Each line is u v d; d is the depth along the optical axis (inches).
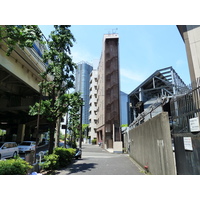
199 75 319.0
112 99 1401.3
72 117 1029.8
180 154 191.3
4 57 526.3
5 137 1363.2
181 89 201.2
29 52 584.7
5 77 658.2
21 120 1201.4
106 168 347.6
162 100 266.1
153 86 1151.6
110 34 1581.0
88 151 962.7
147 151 304.5
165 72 1046.4
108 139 1295.5
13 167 198.4
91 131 2047.2
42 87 392.5
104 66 1507.1
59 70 376.5
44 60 394.6
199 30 341.1
